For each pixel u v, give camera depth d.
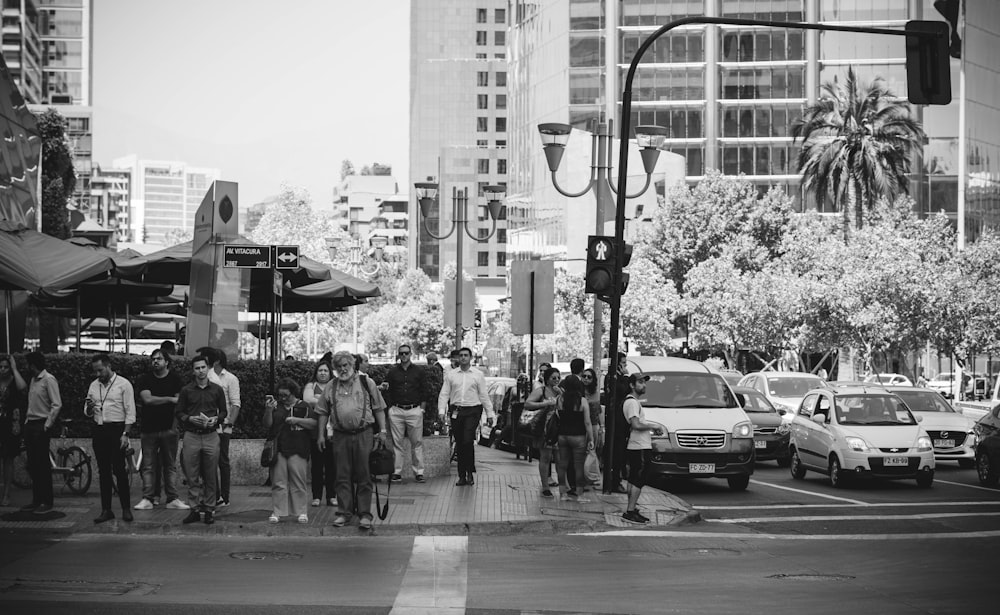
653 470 22.00
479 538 15.38
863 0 101.81
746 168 102.31
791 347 61.84
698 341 66.38
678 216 75.12
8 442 16.92
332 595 10.79
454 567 12.75
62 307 36.84
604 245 19.88
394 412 21.28
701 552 14.24
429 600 10.63
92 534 15.00
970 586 11.77
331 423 15.66
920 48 16.89
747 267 72.69
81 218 77.88
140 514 16.20
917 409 29.16
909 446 22.97
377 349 132.38
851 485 23.89
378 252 55.69
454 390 21.12
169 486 16.89
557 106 105.38
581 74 103.38
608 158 25.33
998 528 16.80
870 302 52.25
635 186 92.25
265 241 71.12
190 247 25.39
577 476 19.19
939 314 50.97
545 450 19.70
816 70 102.06
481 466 26.69
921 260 52.88
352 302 32.28
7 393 16.86
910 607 10.59
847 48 102.12
